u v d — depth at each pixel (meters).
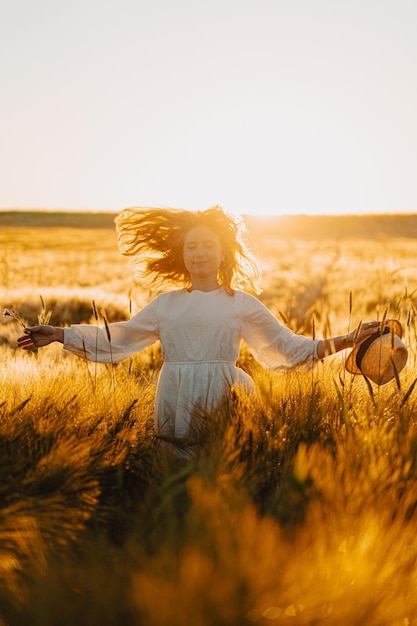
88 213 125.06
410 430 3.40
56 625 2.17
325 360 5.20
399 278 16.91
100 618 2.16
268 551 2.32
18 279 22.23
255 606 2.16
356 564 2.31
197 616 2.09
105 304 13.09
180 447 3.68
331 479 2.82
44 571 2.41
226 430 3.39
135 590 2.17
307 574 2.27
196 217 4.35
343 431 3.46
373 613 2.22
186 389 4.08
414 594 2.36
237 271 4.48
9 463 3.01
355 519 2.60
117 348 4.27
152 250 4.52
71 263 33.34
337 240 81.94
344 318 9.70
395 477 2.88
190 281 4.57
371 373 4.03
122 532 2.89
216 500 2.59
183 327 4.11
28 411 3.60
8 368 4.77
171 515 2.62
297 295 17.92
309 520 2.59
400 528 2.62
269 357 4.26
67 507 2.85
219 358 4.12
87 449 3.14
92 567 2.34
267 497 2.96
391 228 110.06
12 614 2.24
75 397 3.74
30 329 4.13
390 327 3.88
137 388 4.66
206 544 2.35
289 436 3.43
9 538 2.60
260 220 113.06
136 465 3.44
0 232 83.50
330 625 2.18
